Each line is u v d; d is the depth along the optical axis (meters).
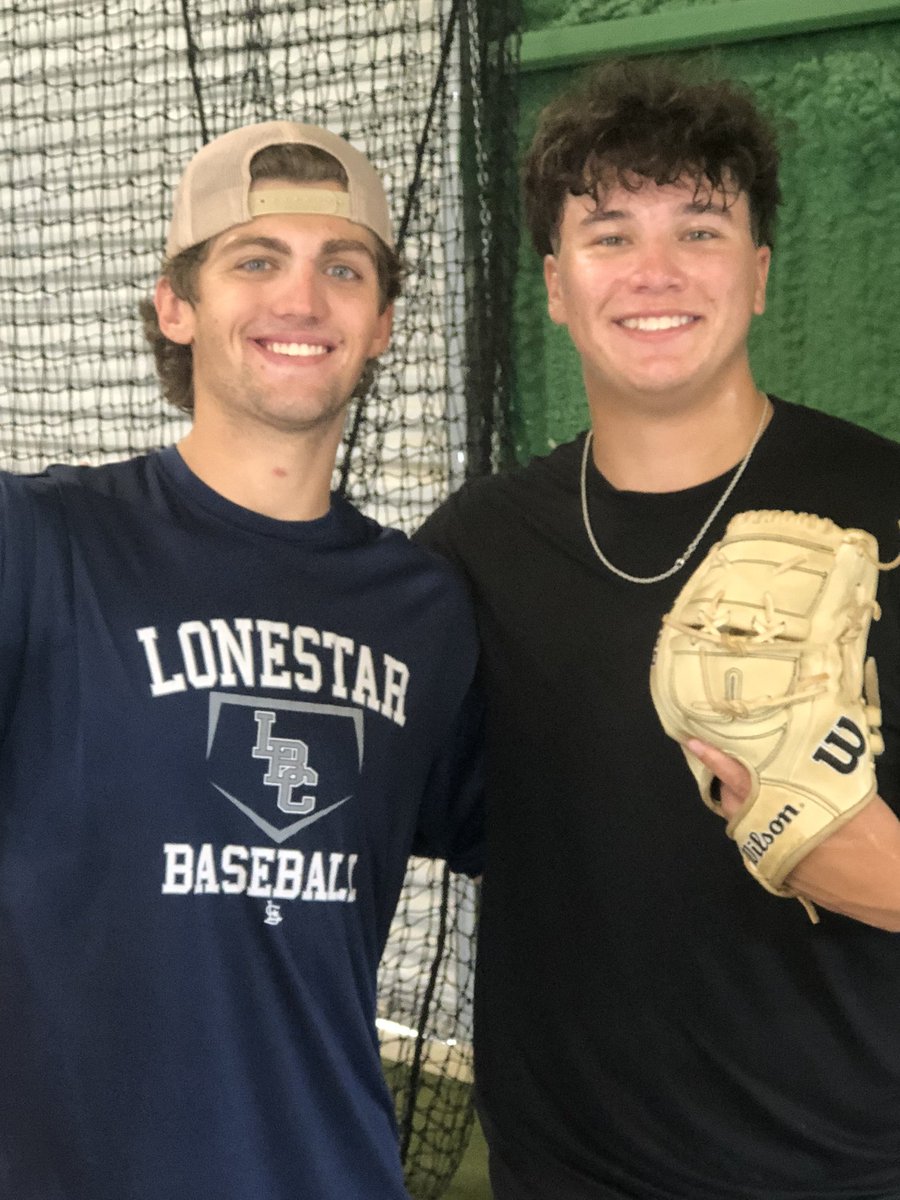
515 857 1.24
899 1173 1.11
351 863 1.07
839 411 1.94
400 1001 2.35
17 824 1.00
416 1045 1.94
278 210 1.10
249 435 1.10
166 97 2.39
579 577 1.23
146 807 1.00
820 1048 1.12
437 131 2.09
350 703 1.08
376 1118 1.07
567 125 1.18
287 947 1.02
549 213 1.23
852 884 1.01
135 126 2.51
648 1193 1.15
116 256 2.63
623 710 1.17
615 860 1.16
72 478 1.10
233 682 1.04
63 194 2.69
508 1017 1.24
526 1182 1.21
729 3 1.90
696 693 1.03
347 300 1.11
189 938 0.99
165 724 1.01
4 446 2.86
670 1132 1.15
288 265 1.10
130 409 2.66
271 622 1.08
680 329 1.15
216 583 1.07
